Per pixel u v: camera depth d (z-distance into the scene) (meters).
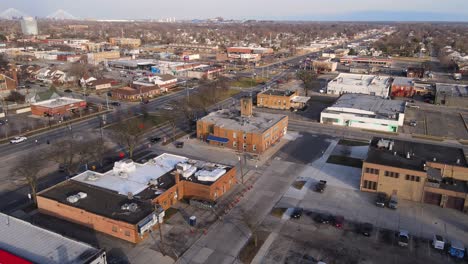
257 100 139.38
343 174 79.25
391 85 161.50
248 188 72.50
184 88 168.88
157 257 51.44
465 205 63.69
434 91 156.50
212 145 96.12
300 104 135.50
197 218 61.59
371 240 55.66
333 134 106.88
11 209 63.50
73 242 46.53
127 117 120.44
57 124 112.25
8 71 162.88
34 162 80.12
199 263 50.44
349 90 159.00
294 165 83.94
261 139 88.94
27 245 45.62
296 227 59.06
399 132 110.44
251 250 53.09
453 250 51.97
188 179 68.75
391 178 68.62
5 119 117.19
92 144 89.19
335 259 51.19
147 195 62.47
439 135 108.31
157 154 89.31
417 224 60.16
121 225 54.38
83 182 66.94
